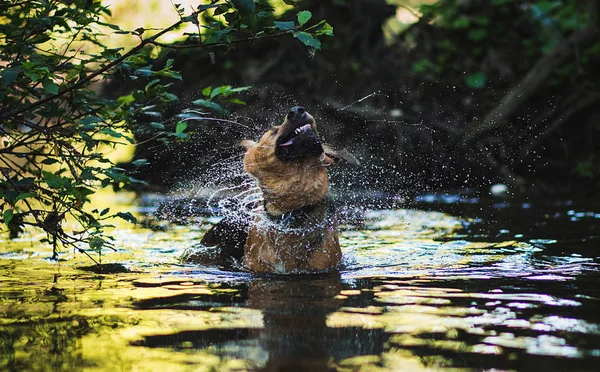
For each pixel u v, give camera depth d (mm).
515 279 7441
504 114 20531
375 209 15445
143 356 4723
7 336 5270
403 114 20984
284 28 6895
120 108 8602
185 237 11727
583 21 21891
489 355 4664
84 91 8719
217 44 7098
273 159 8781
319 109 21188
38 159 12242
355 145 20641
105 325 5566
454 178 20359
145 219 14266
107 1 19078
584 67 21125
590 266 8195
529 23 22172
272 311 6039
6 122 8328
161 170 19797
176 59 20938
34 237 11508
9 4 7570
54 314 5973
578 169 18891
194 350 4867
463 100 21375
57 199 7656
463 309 6027
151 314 5953
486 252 9523
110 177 7613
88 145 7840
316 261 8680
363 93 21531
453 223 13000
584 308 5996
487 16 21875
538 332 5227
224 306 6277
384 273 8109
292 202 8781
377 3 22562
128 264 8953
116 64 7637
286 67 21641
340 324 5543
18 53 7719
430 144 20594
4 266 8695
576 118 21359
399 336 5168
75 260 9234
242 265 8984
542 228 11773
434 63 22188
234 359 4652
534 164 20625
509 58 22062
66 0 7902
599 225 11875
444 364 4500
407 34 22844
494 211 14594
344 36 22234
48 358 4695
